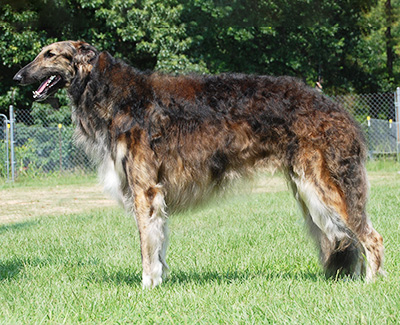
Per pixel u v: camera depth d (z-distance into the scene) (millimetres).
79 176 18219
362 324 3406
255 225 8094
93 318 3881
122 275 5344
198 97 4789
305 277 5000
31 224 9383
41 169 18250
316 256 5684
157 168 4727
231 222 8648
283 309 3801
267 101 4676
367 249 4645
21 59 19359
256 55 23203
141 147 4699
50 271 5633
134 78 4883
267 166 4754
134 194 4727
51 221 9602
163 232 4828
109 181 4883
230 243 6809
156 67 19891
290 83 4770
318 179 4602
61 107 19531
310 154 4605
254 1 22578
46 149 18344
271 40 23188
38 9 19828
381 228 7133
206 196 4906
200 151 4730
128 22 19938
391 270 4938
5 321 3822
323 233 4871
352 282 4547
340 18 24562
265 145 4703
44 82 5156
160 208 4723
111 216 9961
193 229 8125
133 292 4473
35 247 7078
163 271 4852
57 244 7273
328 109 4668
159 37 19938
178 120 4738
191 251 6402
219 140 4711
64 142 18375
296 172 4684
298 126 4609
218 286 4574
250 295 4234
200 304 4035
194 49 21750
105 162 4906
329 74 25141
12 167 17016
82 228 8633
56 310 4012
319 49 23547
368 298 3900
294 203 10586
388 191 11641
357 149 4680
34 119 19844
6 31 19141
